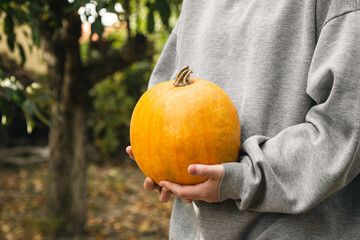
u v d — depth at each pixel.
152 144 0.73
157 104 0.74
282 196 0.68
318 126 0.68
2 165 6.27
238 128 0.74
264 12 0.80
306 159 0.68
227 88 0.82
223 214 0.77
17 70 2.69
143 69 7.12
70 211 3.26
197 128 0.70
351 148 0.64
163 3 1.72
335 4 0.71
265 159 0.69
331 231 0.73
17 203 4.45
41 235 3.26
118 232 3.62
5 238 3.24
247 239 0.77
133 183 5.80
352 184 0.76
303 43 0.75
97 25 1.44
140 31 2.54
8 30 1.67
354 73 0.66
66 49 2.90
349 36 0.68
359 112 0.64
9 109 1.50
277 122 0.76
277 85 0.76
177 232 0.88
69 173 3.20
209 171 0.68
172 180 0.73
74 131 3.16
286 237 0.73
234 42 0.83
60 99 3.09
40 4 2.24
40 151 7.05
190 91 0.73
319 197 0.66
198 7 0.95
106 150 7.22
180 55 0.94
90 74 3.01
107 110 7.15
